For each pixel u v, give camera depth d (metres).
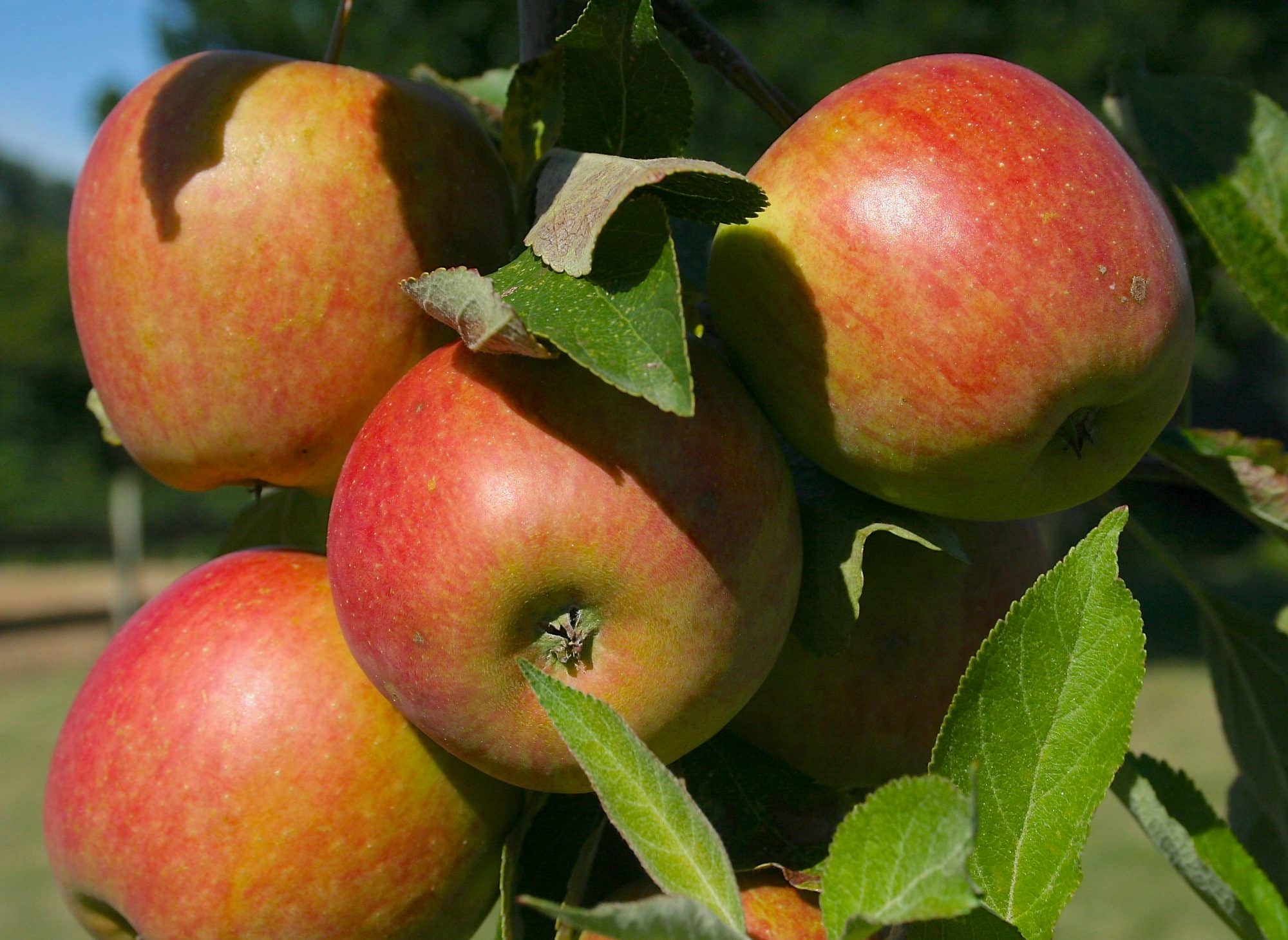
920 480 0.51
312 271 0.52
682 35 0.55
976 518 0.52
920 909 0.44
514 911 0.52
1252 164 0.58
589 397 0.49
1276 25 4.27
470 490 0.49
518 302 0.48
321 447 0.53
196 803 0.51
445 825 0.52
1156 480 0.58
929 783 0.45
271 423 0.53
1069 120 0.51
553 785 0.50
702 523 0.49
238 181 0.52
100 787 0.52
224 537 0.60
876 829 0.45
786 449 0.53
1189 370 0.52
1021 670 0.48
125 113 0.54
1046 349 0.49
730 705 0.50
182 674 0.52
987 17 3.93
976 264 0.49
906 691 0.54
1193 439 0.56
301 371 0.52
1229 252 0.58
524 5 0.56
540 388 0.49
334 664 0.52
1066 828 0.48
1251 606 3.82
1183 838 0.52
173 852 0.52
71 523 8.05
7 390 7.87
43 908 1.85
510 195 0.55
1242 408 6.15
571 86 0.51
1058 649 0.48
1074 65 3.86
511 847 0.52
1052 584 0.48
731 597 0.49
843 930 0.44
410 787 0.52
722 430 0.50
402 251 0.52
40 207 18.64
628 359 0.46
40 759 2.73
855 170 0.50
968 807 0.44
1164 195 0.61
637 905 0.44
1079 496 0.52
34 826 2.26
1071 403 0.50
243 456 0.53
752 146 3.63
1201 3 4.18
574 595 0.49
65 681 3.77
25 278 7.92
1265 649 0.57
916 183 0.50
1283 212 0.58
